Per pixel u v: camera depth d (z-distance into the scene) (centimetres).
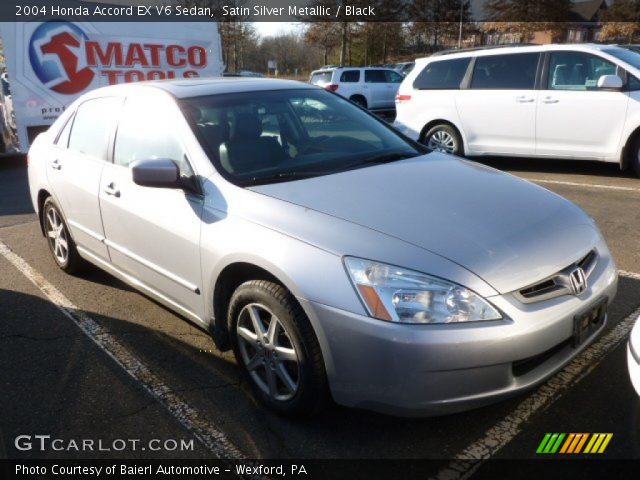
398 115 912
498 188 311
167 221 323
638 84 698
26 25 993
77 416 294
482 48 848
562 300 251
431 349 227
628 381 300
